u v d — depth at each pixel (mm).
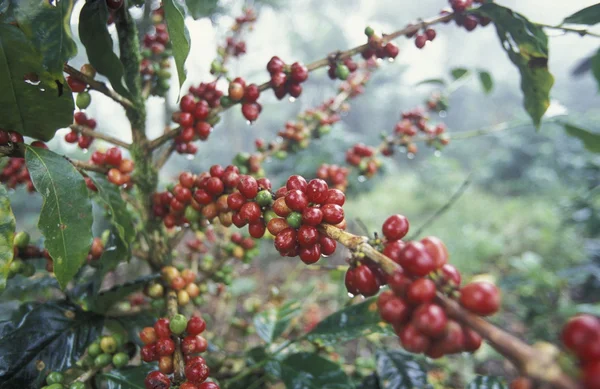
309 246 238
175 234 445
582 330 135
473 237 1666
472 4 375
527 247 1658
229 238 506
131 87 351
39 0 248
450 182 2506
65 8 245
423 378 432
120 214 338
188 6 365
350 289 214
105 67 318
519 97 3301
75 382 298
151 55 427
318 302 988
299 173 1046
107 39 301
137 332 365
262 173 456
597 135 437
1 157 292
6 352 312
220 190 317
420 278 171
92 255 389
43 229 263
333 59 375
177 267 435
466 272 1464
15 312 368
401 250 177
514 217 2049
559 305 933
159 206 387
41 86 276
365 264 205
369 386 463
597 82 409
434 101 602
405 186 2484
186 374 264
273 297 609
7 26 251
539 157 2385
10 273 339
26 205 1541
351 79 592
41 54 257
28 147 277
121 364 330
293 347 521
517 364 144
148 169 382
